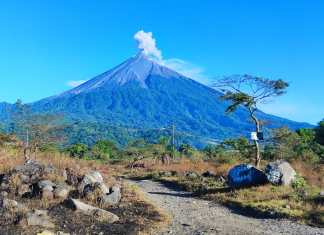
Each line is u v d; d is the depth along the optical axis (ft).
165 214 70.08
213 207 85.20
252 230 64.28
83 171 81.10
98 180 79.61
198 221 69.21
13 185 68.95
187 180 126.11
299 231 64.28
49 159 102.89
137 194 80.23
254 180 100.22
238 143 194.08
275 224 69.26
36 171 75.20
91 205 66.74
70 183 73.51
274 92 133.80
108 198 69.67
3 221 51.90
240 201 86.89
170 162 222.69
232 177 104.01
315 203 81.66
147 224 61.16
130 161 248.93
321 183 108.99
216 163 176.96
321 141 209.87
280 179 98.73
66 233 51.42
